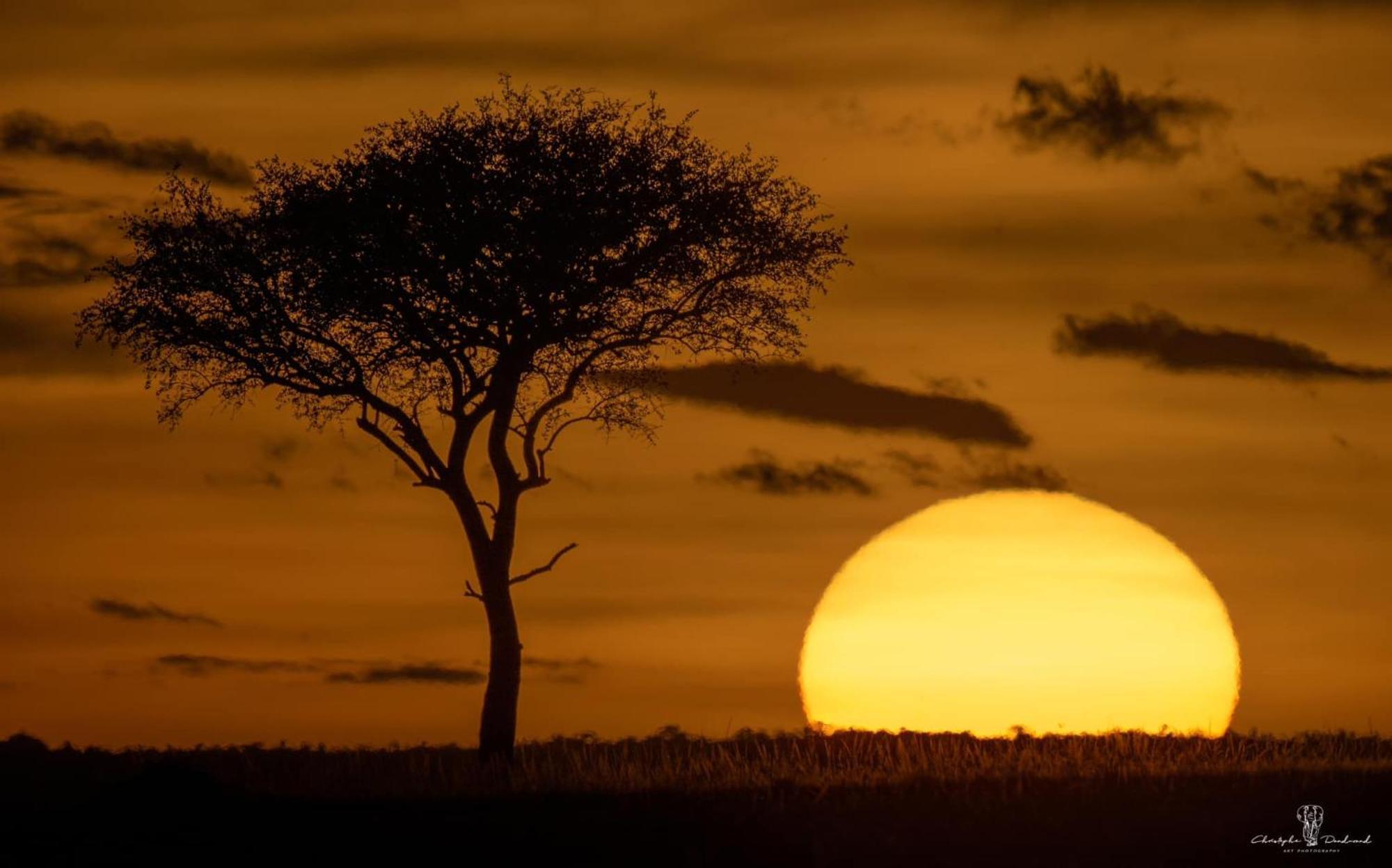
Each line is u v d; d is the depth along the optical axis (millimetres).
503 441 164875
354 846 123312
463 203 162500
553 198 163000
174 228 166125
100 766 162250
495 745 159500
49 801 141500
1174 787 131000
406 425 164875
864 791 132625
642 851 119062
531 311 165125
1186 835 118250
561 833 123438
